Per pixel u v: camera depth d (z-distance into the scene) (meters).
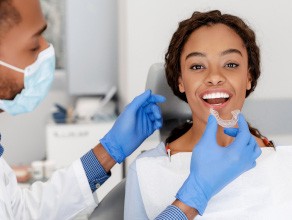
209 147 1.14
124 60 3.15
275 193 1.29
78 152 3.46
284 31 2.62
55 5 3.84
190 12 2.79
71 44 3.80
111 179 3.25
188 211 1.12
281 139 2.42
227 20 1.34
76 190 1.44
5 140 4.02
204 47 1.32
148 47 2.88
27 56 1.15
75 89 3.85
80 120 3.59
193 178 1.13
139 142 1.45
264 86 2.51
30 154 4.05
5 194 1.34
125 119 1.41
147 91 1.42
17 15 1.09
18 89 1.19
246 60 1.36
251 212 1.28
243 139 1.15
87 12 3.77
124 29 3.09
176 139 1.44
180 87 1.43
